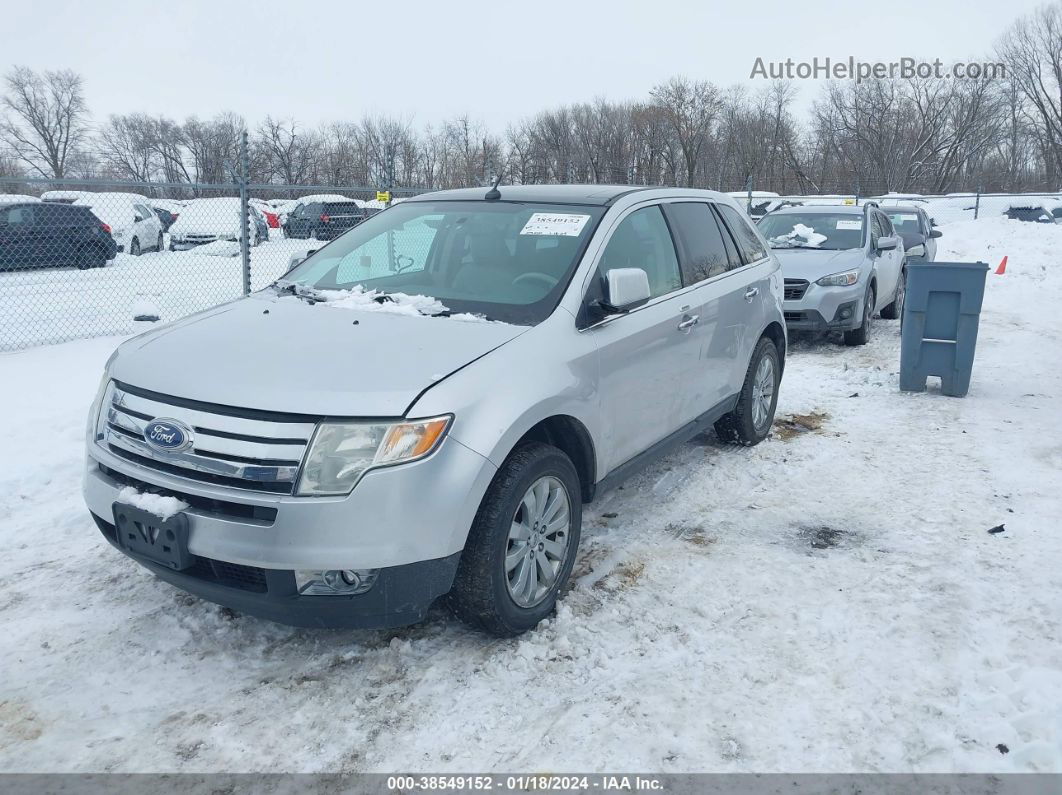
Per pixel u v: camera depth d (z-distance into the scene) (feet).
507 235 14.44
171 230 65.67
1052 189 195.72
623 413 13.82
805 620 12.14
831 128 187.01
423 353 11.13
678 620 12.20
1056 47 195.00
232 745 9.57
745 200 80.38
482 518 10.79
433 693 10.52
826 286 32.40
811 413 23.54
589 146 198.59
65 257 47.39
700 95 194.49
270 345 11.44
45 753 9.40
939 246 79.20
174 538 10.20
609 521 15.87
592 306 13.16
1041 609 12.30
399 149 170.09
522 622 11.57
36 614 12.36
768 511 16.34
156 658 11.28
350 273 14.90
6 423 20.49
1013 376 27.53
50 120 256.93
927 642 11.50
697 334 16.19
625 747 9.50
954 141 182.91
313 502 9.74
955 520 15.71
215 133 219.20
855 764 9.20
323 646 11.58
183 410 10.46
